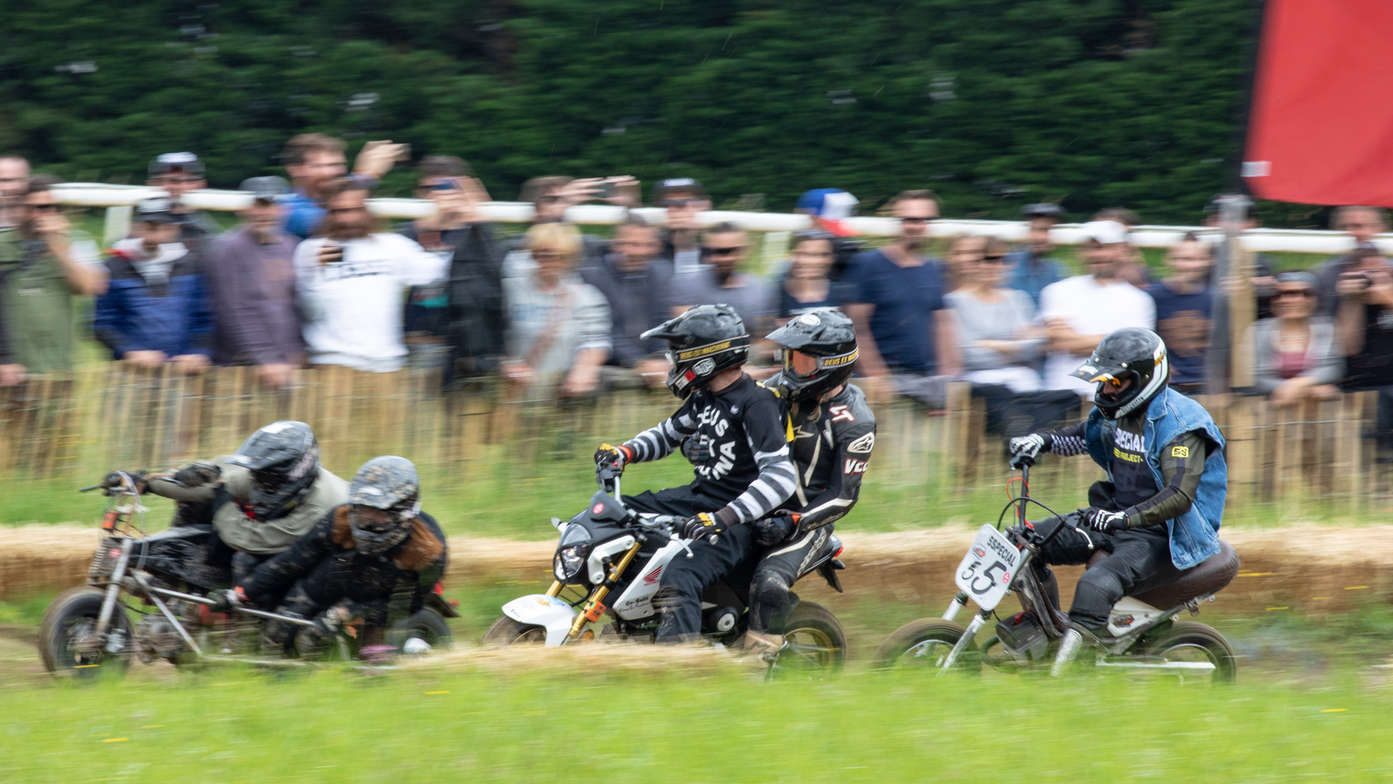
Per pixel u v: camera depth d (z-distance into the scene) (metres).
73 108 60.41
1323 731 18.73
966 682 21.28
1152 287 34.47
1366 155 32.06
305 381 31.27
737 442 24.08
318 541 23.44
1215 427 23.97
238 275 31.22
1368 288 33.25
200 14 61.62
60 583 28.77
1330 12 31.69
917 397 32.81
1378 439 32.81
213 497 24.38
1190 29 57.16
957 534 31.27
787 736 17.91
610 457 24.53
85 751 17.38
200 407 31.05
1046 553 24.42
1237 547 30.67
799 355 24.00
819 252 33.00
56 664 22.69
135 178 60.03
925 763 16.97
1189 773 16.84
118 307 31.91
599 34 59.44
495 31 62.09
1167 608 24.58
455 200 32.38
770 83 59.16
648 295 33.03
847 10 59.44
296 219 33.34
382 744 17.52
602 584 23.31
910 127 59.16
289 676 22.86
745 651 23.12
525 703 19.39
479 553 29.67
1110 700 20.22
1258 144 32.56
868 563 30.47
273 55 60.22
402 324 32.16
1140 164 58.09
